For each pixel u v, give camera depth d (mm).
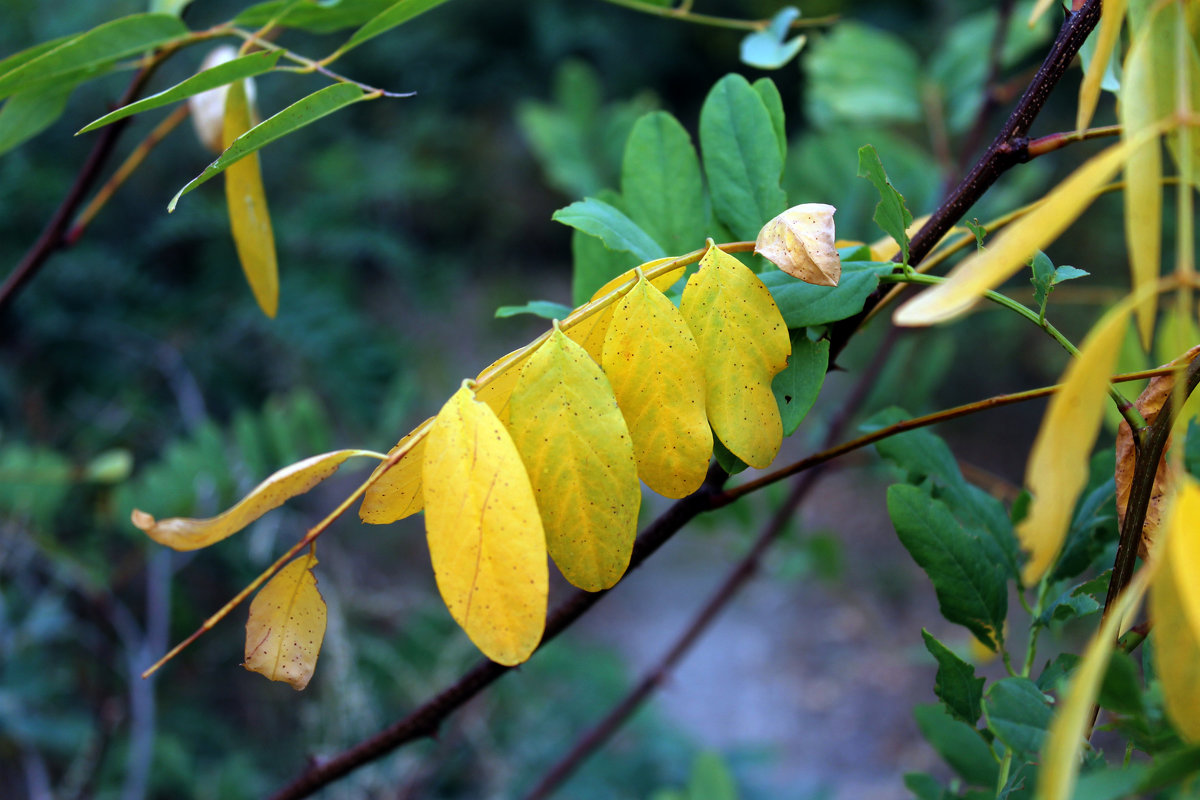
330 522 380
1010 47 1126
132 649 1032
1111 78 426
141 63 496
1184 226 331
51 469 885
